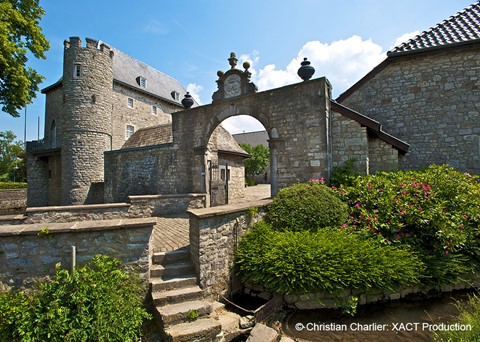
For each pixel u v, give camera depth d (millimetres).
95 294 3232
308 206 5590
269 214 5934
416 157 8969
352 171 7402
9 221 6277
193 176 10062
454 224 4949
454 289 5086
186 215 8867
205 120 9727
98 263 3523
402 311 4484
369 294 4543
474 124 8250
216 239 4574
